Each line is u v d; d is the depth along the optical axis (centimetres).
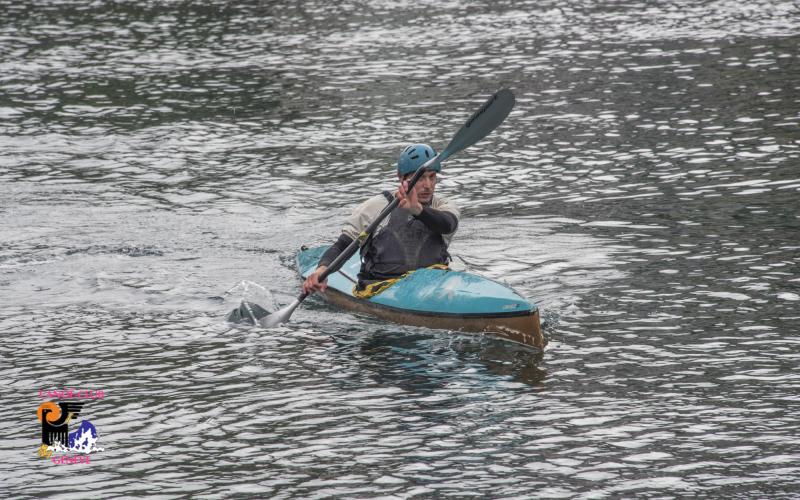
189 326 2781
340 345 2620
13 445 2083
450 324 2683
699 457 1955
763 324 2623
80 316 2866
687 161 4375
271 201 4078
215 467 1969
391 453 2003
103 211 3950
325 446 2042
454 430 2098
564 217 3722
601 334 2622
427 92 5912
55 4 9331
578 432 2075
